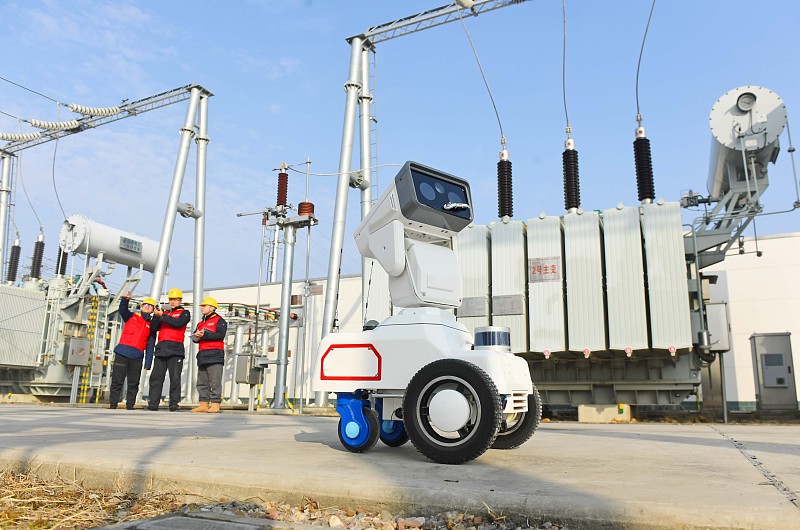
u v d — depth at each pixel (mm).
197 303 16797
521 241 12070
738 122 10906
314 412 11734
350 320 18125
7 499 2574
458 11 12555
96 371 17234
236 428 6012
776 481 2549
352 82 13484
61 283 18047
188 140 16516
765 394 12703
